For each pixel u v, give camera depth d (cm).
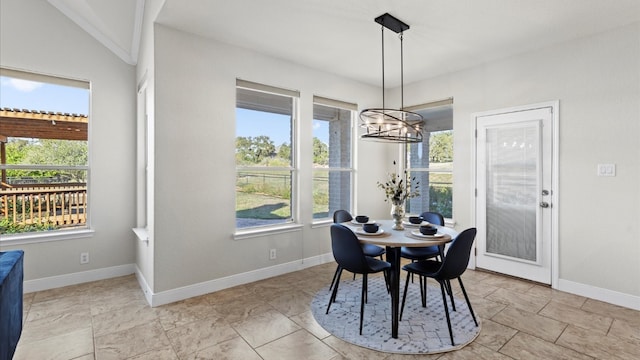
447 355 204
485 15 263
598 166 295
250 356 202
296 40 313
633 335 228
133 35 331
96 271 343
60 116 331
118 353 204
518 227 348
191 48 294
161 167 277
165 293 280
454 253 225
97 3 288
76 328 236
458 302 287
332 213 434
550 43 318
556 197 320
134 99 367
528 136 339
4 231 307
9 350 180
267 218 362
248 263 337
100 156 347
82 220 345
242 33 297
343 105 430
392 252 259
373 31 293
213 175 310
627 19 268
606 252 290
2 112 303
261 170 357
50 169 327
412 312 265
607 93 289
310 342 219
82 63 334
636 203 275
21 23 300
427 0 241
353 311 267
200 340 220
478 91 381
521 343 218
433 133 439
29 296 295
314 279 348
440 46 327
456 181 402
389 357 202
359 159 451
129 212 365
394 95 478
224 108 317
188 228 294
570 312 266
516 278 350
